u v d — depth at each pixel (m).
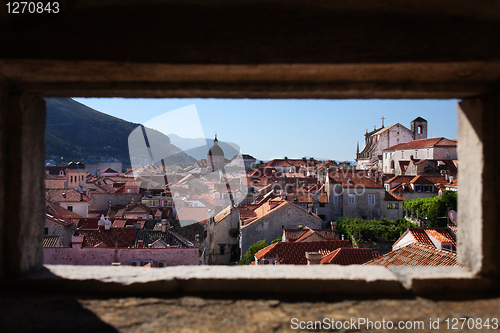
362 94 2.69
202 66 2.38
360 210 42.56
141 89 2.65
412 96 2.73
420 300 2.53
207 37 2.39
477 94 2.70
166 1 2.44
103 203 37.81
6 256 2.65
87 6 2.44
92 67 2.43
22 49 2.36
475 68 2.41
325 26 2.40
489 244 2.67
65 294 2.57
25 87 2.66
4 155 2.61
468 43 2.37
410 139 77.19
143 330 2.10
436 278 2.66
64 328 2.11
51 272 2.80
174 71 2.47
